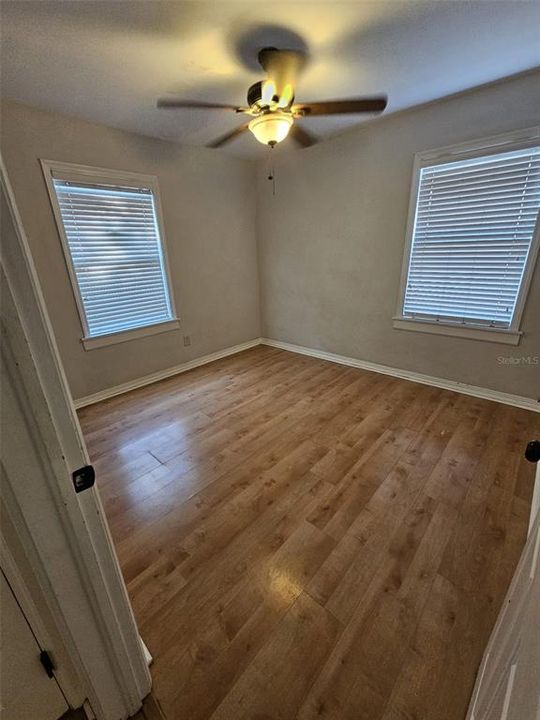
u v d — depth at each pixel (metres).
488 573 1.35
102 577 0.78
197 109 2.37
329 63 1.88
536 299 2.40
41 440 0.61
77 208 2.62
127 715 0.96
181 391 3.18
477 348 2.78
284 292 4.13
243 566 1.41
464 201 2.53
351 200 3.19
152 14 1.42
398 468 1.98
